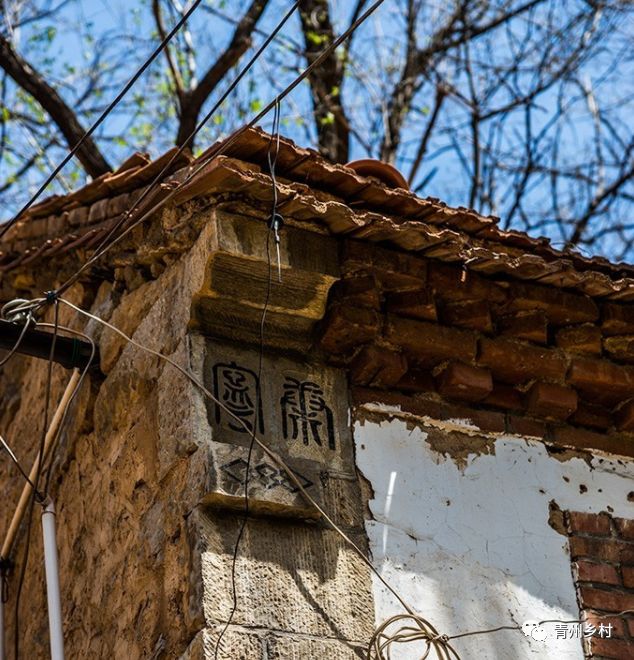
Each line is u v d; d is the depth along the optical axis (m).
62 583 5.93
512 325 5.62
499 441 5.58
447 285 5.44
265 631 4.65
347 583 4.90
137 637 5.04
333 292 5.32
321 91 12.11
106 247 5.38
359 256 5.27
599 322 5.73
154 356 5.38
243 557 4.76
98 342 5.89
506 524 5.38
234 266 5.08
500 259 5.36
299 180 5.19
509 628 5.12
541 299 5.59
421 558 5.13
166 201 5.08
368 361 5.31
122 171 5.96
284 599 4.75
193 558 4.73
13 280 6.57
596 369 5.70
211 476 4.80
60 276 6.32
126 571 5.29
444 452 5.44
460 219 5.40
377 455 5.27
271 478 4.91
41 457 5.57
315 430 5.17
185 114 11.28
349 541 4.85
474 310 5.51
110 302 5.90
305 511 4.92
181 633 4.69
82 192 6.07
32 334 5.74
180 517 4.89
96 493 5.75
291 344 5.30
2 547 6.51
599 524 5.56
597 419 5.80
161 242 5.41
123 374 5.61
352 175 5.16
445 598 5.08
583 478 5.66
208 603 4.61
